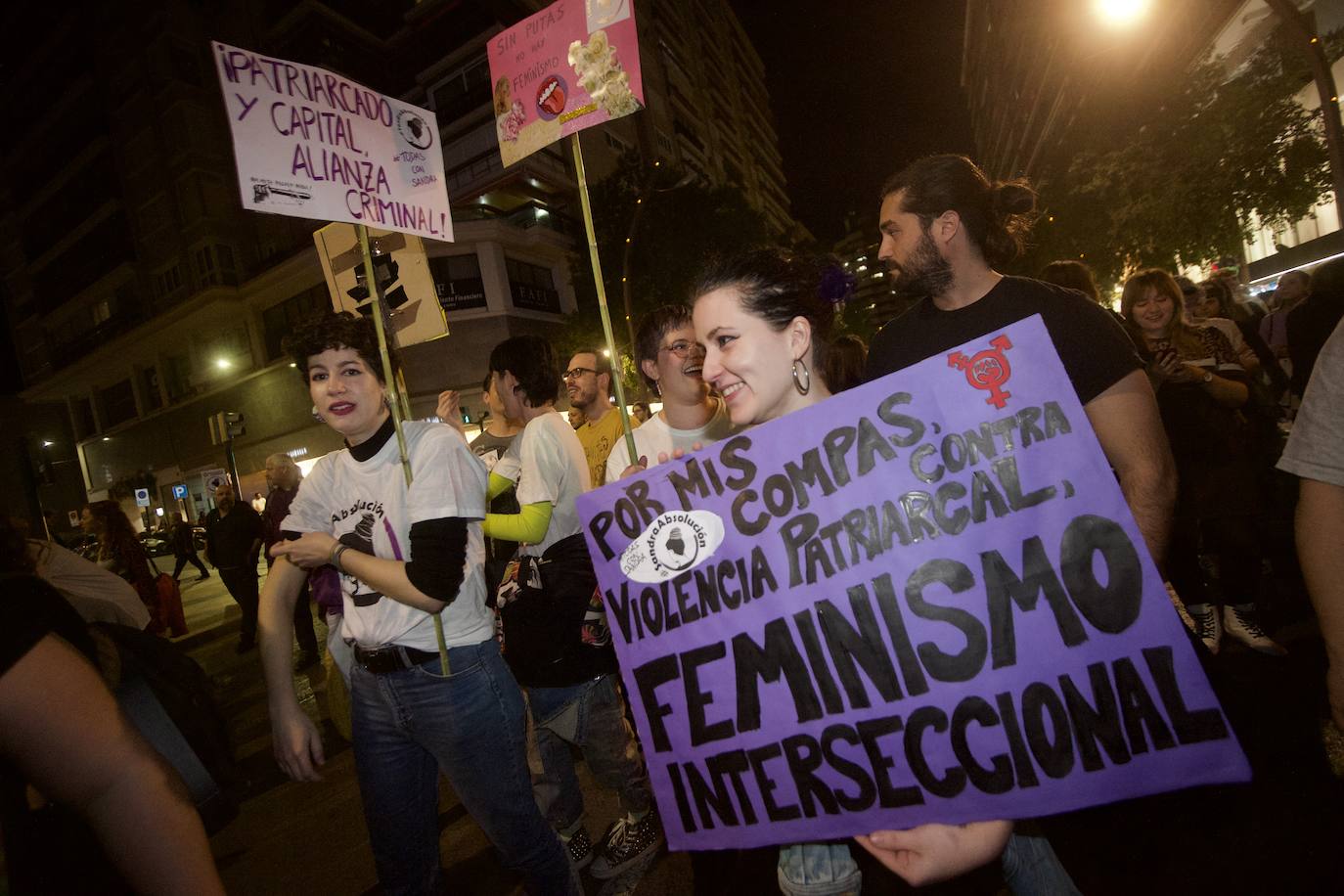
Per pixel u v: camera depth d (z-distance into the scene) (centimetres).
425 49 2623
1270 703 251
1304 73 1030
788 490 127
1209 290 444
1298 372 425
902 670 116
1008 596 111
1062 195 1543
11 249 3553
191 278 2773
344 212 193
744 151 5756
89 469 3597
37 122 3091
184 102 2667
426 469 173
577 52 206
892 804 115
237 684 636
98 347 3111
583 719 226
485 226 2208
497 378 276
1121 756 104
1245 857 183
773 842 124
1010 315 162
